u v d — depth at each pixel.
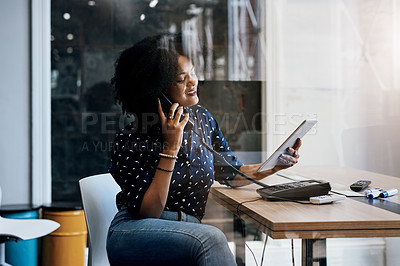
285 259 2.17
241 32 2.37
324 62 2.40
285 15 2.38
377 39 2.41
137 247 1.46
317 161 2.36
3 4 2.66
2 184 2.71
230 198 1.61
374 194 1.59
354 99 2.41
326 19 2.40
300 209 1.41
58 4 2.60
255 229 2.19
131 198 1.59
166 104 1.91
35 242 2.54
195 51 2.32
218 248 1.40
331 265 2.25
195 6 2.40
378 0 2.41
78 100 2.62
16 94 2.69
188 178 1.82
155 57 1.96
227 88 2.34
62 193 2.68
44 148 2.67
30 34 2.68
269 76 2.38
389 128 2.39
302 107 2.38
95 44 2.55
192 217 1.81
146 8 2.46
